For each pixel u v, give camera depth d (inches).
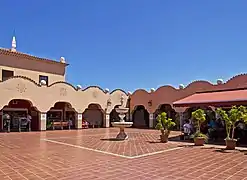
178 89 1550.2
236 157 560.1
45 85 1425.9
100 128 1631.4
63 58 1754.4
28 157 559.2
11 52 1480.1
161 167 457.4
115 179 379.9
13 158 547.5
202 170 434.6
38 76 1611.7
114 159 534.6
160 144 789.9
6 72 1470.2
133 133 1230.3
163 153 613.6
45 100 1417.3
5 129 1349.7
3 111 1392.7
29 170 434.6
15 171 427.8
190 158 546.9
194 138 774.5
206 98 1023.0
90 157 558.3
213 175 401.7
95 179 379.9
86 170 434.9
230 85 1288.1
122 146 738.8
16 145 764.6
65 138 973.2
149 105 1720.0
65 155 584.4
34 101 1371.8
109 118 1753.2
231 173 414.6
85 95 1608.0
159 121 861.2
